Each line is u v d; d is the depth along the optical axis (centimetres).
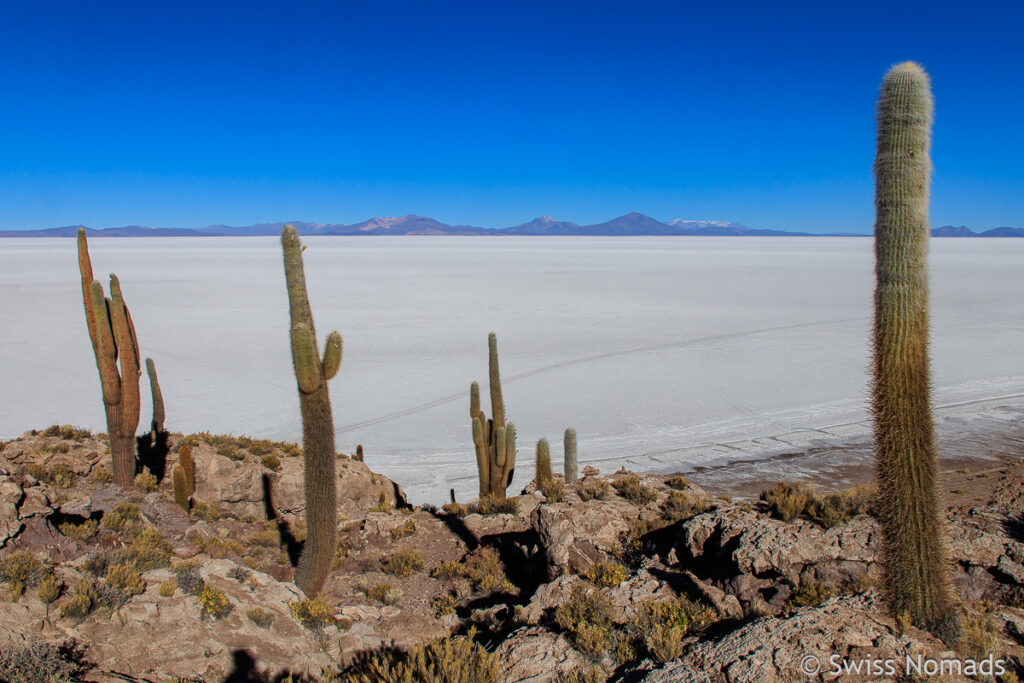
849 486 2172
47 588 671
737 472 2342
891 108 540
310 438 889
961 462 2353
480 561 1168
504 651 646
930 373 552
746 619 689
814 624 575
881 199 547
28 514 845
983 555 780
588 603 711
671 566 893
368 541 1283
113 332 1277
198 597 743
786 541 782
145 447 1484
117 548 898
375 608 962
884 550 577
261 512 1416
